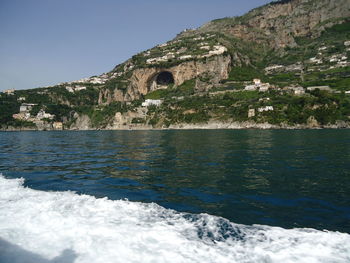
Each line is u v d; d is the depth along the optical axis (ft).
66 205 30.86
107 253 19.95
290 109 392.88
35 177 52.80
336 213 30.66
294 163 67.41
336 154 84.43
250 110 423.23
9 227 24.27
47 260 19.07
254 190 41.55
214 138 175.22
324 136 180.86
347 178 49.75
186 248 20.89
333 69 568.82
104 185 45.47
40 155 96.48
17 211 28.43
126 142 160.97
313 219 28.66
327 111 358.02
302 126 361.51
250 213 30.68
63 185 45.21
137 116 583.58
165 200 35.96
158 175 54.49
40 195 36.06
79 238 22.24
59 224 25.00
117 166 67.31
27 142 182.50
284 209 32.22
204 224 26.13
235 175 53.36
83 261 18.95
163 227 24.94
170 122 511.40
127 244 21.29
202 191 41.11
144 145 134.00
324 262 18.85
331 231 25.03
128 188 43.27
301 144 121.29
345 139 150.30
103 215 27.78
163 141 159.33
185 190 41.81
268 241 22.40
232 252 20.40
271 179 49.37
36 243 21.42
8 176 53.98
